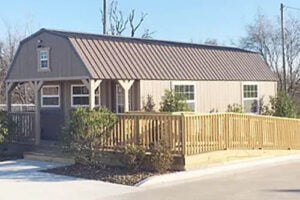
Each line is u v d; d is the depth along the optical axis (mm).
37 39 20203
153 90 19734
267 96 26109
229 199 10742
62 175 14289
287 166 16188
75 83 20469
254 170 15125
